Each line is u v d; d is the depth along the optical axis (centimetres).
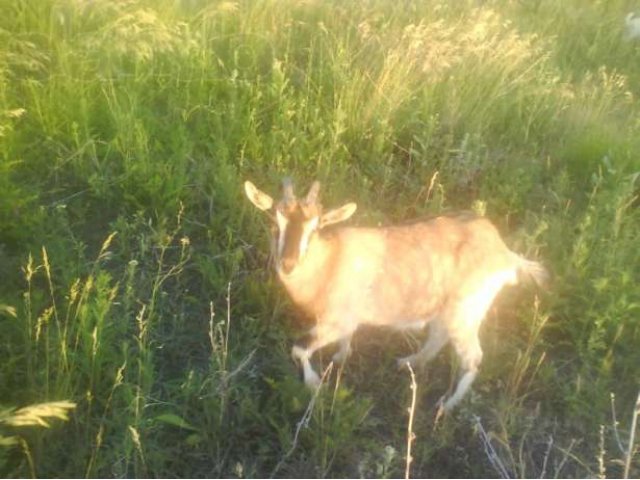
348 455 147
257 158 217
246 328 167
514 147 251
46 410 112
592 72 312
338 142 223
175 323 167
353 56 261
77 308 147
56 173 202
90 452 136
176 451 142
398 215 212
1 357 147
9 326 152
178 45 238
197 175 204
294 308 175
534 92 264
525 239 200
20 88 226
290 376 154
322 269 153
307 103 236
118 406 145
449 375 172
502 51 267
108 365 151
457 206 221
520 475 149
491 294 160
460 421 159
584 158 242
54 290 166
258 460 145
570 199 221
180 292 178
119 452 134
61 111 215
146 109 218
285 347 167
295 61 262
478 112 255
